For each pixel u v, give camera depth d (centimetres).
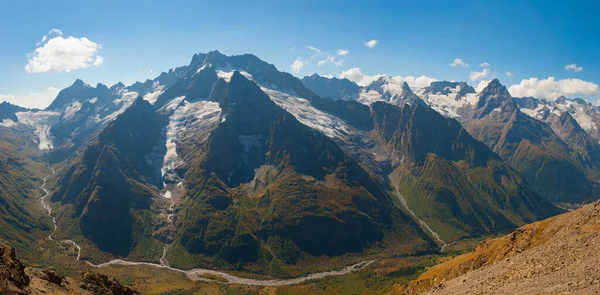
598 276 7512
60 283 10431
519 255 12131
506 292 9525
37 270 10219
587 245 9619
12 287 7962
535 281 9212
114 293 12294
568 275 8462
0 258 8519
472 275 12975
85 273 11956
